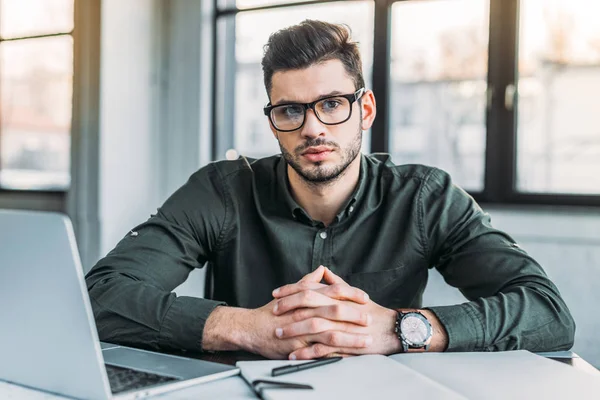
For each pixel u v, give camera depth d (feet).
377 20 10.55
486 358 3.06
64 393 2.51
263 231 4.65
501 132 9.92
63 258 2.34
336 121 3.94
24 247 2.44
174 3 12.37
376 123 10.62
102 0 11.51
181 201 4.71
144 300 3.51
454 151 10.25
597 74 9.38
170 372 2.74
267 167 4.76
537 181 9.80
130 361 2.95
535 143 9.78
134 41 12.08
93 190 11.78
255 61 11.84
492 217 9.82
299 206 4.51
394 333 3.26
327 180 4.10
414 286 4.59
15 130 14.10
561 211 9.41
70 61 13.48
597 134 9.42
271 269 4.64
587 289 9.29
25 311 2.52
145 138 12.41
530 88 9.76
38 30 13.79
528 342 3.42
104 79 11.60
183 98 12.35
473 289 4.19
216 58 12.19
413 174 4.69
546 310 3.55
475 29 9.99
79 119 11.93
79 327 2.36
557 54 9.58
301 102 3.90
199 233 4.65
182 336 3.35
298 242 4.54
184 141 12.38
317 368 2.77
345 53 3.95
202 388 2.58
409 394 2.37
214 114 12.25
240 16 11.89
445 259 4.50
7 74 14.15
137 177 12.31
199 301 3.50
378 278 4.53
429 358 3.05
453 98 10.21
